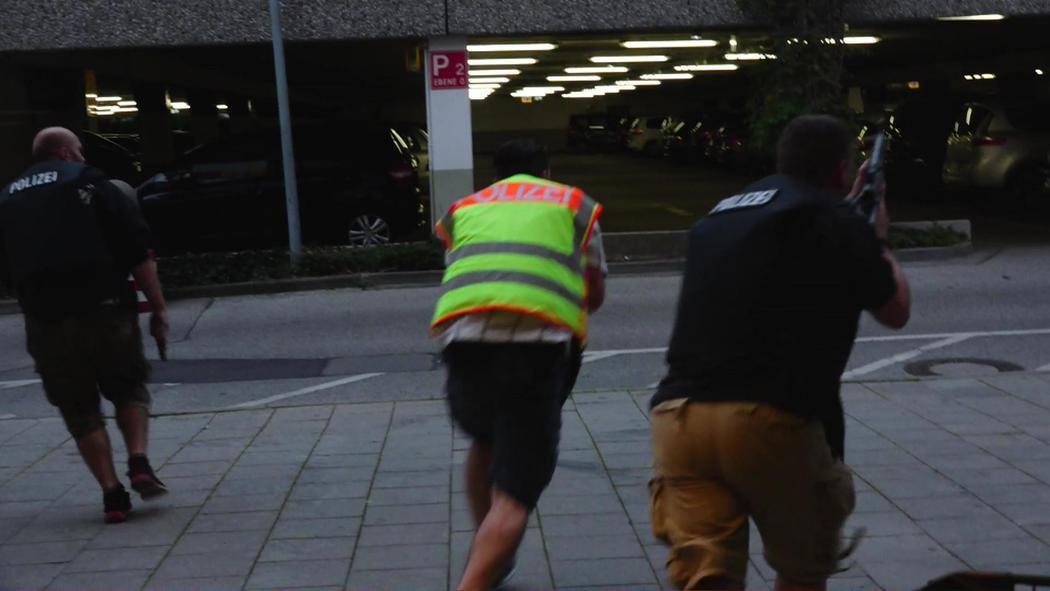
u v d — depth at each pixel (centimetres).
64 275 574
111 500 585
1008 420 736
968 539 527
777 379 333
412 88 3086
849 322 339
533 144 481
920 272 1445
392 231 1714
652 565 507
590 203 457
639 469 651
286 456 706
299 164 1698
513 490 426
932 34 1925
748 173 3447
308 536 558
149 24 1484
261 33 1508
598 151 5166
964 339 1034
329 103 3694
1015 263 1497
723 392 337
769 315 334
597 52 2136
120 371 589
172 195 1677
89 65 1892
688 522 351
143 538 562
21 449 752
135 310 602
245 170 1694
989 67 2773
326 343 1130
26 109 1767
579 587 485
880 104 2947
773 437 332
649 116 5475
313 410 834
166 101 2530
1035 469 629
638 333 1115
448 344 438
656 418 358
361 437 747
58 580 507
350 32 1518
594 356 1014
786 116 1552
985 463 643
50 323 577
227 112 3184
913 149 2420
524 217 446
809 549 349
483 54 2158
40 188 581
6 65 1705
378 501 610
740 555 351
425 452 704
